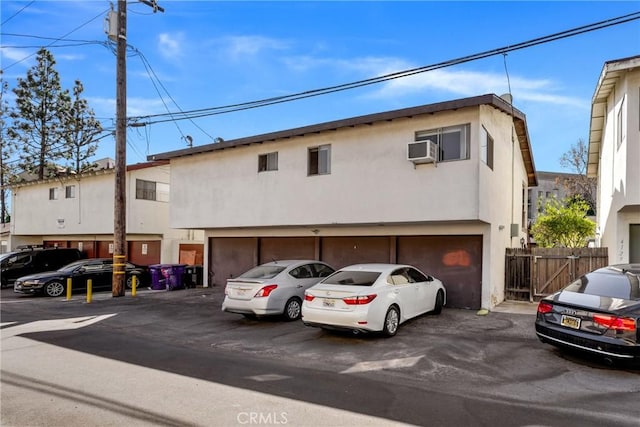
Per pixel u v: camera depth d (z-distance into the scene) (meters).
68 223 23.38
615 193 11.71
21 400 5.09
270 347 8.05
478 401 5.16
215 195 15.33
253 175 14.34
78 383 5.76
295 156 13.34
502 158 12.91
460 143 10.55
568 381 5.93
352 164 12.12
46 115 34.22
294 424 4.42
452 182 10.49
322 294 8.43
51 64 34.34
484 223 11.38
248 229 16.47
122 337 9.02
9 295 16.45
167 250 21.64
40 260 20.39
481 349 7.58
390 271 9.09
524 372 6.34
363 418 4.59
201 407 4.88
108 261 17.98
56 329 9.84
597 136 15.95
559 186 43.31
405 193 11.16
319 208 12.69
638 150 10.07
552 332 6.79
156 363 6.89
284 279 10.52
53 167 33.25
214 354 7.57
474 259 11.79
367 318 7.92
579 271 11.95
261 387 5.63
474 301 11.70
